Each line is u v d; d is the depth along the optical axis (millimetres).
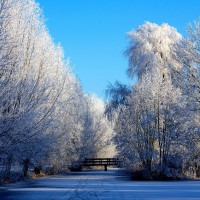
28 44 18375
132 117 26500
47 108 20078
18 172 24078
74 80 37719
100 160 45594
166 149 25297
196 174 26516
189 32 26688
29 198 14289
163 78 28422
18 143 16359
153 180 24359
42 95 18422
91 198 14156
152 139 25641
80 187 19188
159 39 31250
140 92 26625
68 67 26516
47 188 18719
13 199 14000
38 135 18141
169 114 25500
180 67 27094
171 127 25359
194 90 25891
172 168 24812
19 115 16062
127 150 26516
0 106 15445
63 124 28734
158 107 25719
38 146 19297
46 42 20656
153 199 13578
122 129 27000
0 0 15359
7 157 18047
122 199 13727
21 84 16922
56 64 24453
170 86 26125
